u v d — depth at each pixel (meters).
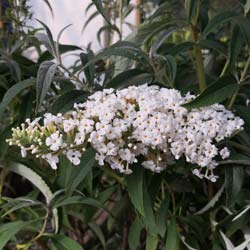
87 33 0.73
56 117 0.27
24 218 0.41
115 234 0.46
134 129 0.27
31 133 0.26
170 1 0.44
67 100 0.33
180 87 0.39
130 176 0.29
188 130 0.27
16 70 0.37
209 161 0.28
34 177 0.33
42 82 0.31
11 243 0.38
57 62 0.35
